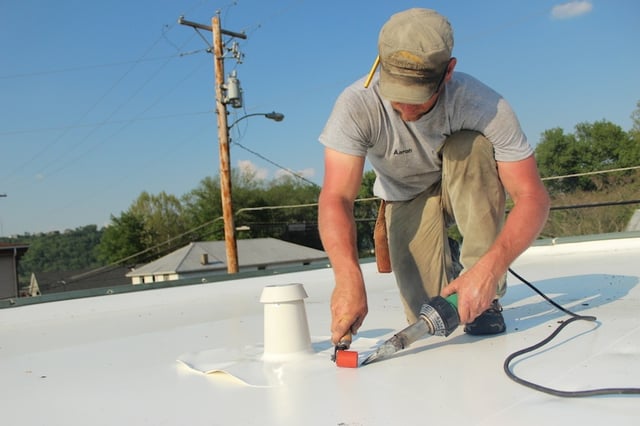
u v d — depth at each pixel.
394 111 1.54
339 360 1.21
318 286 3.13
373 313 2.01
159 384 1.22
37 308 2.78
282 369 1.23
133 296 3.07
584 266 2.91
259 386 1.12
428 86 1.29
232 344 1.58
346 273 1.31
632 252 3.44
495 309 1.44
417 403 0.95
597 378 1.01
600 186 16.34
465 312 1.24
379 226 1.90
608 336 1.32
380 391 1.03
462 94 1.47
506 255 1.29
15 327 2.35
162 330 1.98
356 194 1.55
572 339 1.32
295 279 3.52
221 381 1.20
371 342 1.47
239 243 27.81
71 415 1.06
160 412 1.02
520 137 1.47
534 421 0.83
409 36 1.26
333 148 1.54
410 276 1.79
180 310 2.53
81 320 2.43
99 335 1.99
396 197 1.80
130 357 1.55
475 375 1.09
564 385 0.99
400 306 2.15
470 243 1.53
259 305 2.51
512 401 0.93
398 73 1.28
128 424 0.98
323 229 1.43
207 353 1.47
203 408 1.02
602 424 0.80
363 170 1.58
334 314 1.27
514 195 1.48
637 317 1.51
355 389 1.06
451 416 0.88
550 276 2.60
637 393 0.90
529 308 1.80
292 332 1.32
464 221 1.55
